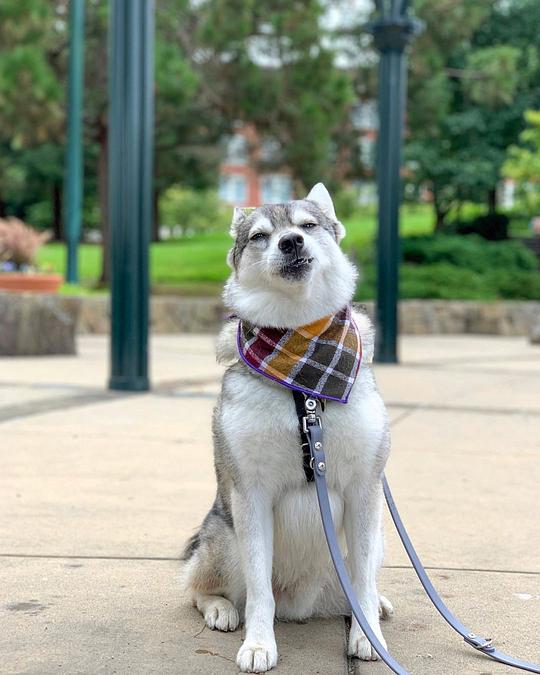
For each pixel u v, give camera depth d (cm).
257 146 2584
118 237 1022
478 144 3250
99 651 316
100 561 423
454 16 2694
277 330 327
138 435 750
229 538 343
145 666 304
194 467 627
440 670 305
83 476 595
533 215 3481
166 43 2300
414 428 818
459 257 2944
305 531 329
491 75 2891
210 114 2488
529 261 3036
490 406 977
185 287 2641
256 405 317
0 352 1448
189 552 371
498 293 2845
